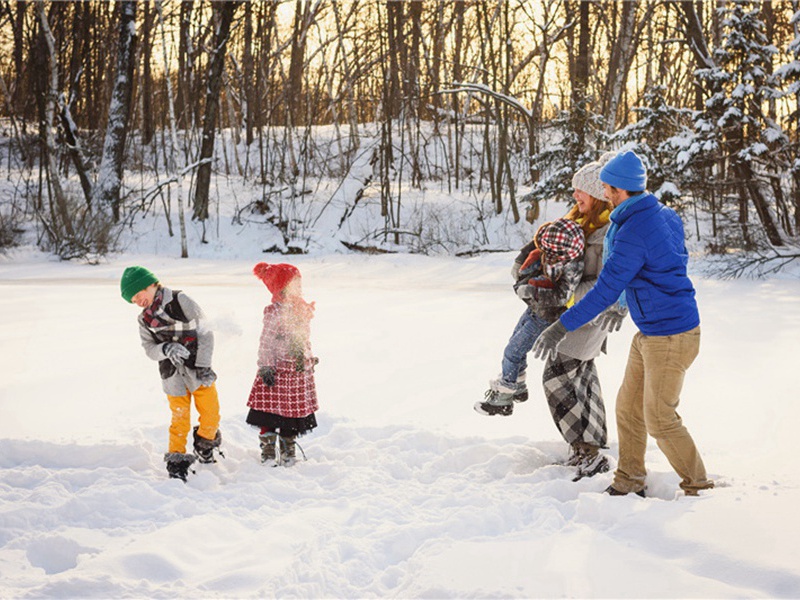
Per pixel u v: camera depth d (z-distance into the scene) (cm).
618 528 346
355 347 995
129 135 3850
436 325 1202
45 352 948
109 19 3850
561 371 484
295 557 349
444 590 298
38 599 315
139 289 492
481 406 503
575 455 495
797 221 2439
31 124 3975
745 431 585
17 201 3023
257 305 1387
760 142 2414
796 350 963
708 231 2842
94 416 645
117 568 340
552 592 289
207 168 2969
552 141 3753
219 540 384
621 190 414
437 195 3306
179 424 502
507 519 394
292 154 3089
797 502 348
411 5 3475
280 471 502
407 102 3388
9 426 611
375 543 370
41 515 414
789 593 273
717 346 1002
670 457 418
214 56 2973
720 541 312
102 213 2661
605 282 401
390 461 515
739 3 2370
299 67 3647
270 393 517
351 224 3088
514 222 3045
